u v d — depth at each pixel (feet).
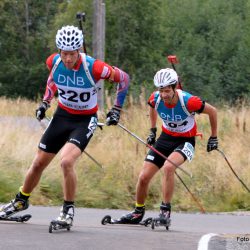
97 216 55.16
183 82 262.47
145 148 76.23
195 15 352.08
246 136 83.66
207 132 84.64
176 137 48.01
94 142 79.82
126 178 69.82
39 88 308.40
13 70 303.68
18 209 44.14
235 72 272.72
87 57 41.22
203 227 51.01
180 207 66.85
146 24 257.34
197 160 73.67
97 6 110.63
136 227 47.34
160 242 37.81
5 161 68.33
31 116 124.88
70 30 40.16
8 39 309.63
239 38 322.55
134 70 257.96
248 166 72.59
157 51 266.98
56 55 42.09
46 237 37.83
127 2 250.57
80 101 41.88
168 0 360.28
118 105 43.24
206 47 327.26
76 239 37.58
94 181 68.64
